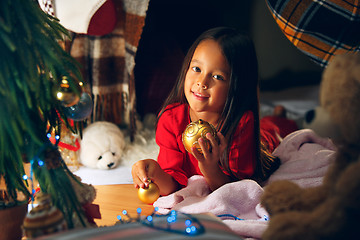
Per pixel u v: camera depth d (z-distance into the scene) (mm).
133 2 1694
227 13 2674
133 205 1138
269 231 637
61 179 770
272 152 1475
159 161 1215
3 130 714
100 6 1533
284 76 2943
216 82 1094
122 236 617
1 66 694
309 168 1244
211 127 1026
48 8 1441
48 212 682
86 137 1511
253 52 1147
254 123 1165
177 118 1209
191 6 2422
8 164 775
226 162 1140
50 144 782
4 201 816
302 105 2482
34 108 772
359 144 659
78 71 843
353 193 579
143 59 2053
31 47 730
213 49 1088
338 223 597
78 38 1654
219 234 649
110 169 1495
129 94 1761
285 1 1196
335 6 1156
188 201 1065
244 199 1048
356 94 641
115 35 1713
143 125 1941
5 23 685
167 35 2100
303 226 617
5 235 805
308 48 1227
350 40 1179
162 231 645
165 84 2049
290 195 727
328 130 678
